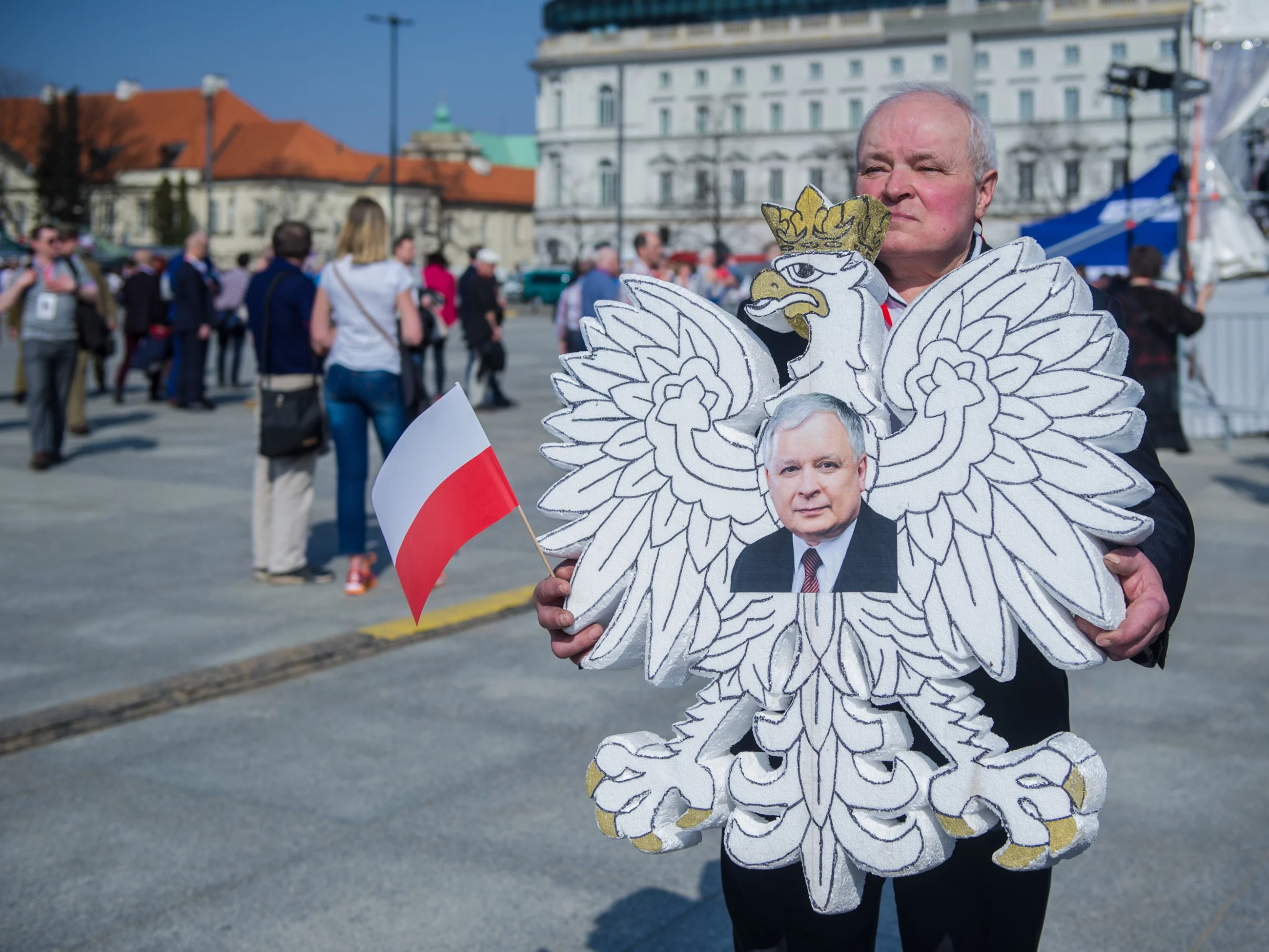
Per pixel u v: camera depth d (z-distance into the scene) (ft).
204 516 28.89
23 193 294.05
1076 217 50.14
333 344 21.25
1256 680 16.40
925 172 6.34
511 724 15.12
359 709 15.69
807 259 5.60
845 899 5.70
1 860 11.52
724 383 5.68
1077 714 15.24
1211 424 40.40
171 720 15.31
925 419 5.35
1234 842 11.60
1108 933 10.02
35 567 23.77
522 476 33.40
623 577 5.87
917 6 278.05
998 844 6.31
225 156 322.75
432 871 11.28
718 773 5.86
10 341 90.38
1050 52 252.62
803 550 5.57
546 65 294.25
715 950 9.94
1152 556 5.76
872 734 5.52
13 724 14.71
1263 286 40.52
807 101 275.18
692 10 301.02
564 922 10.39
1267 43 44.34
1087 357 5.06
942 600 5.35
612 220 292.61
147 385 62.59
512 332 120.16
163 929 10.25
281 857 11.58
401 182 329.31
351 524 21.49
